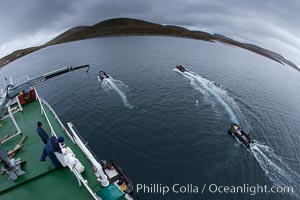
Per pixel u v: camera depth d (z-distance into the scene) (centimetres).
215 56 13725
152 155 4209
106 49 14375
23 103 3067
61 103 6369
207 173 3869
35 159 2106
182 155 4262
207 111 6028
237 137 4844
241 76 9900
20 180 1880
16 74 10806
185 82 8000
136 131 4934
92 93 6869
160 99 6506
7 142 2372
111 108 5909
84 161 2142
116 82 7700
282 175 4012
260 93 8088
